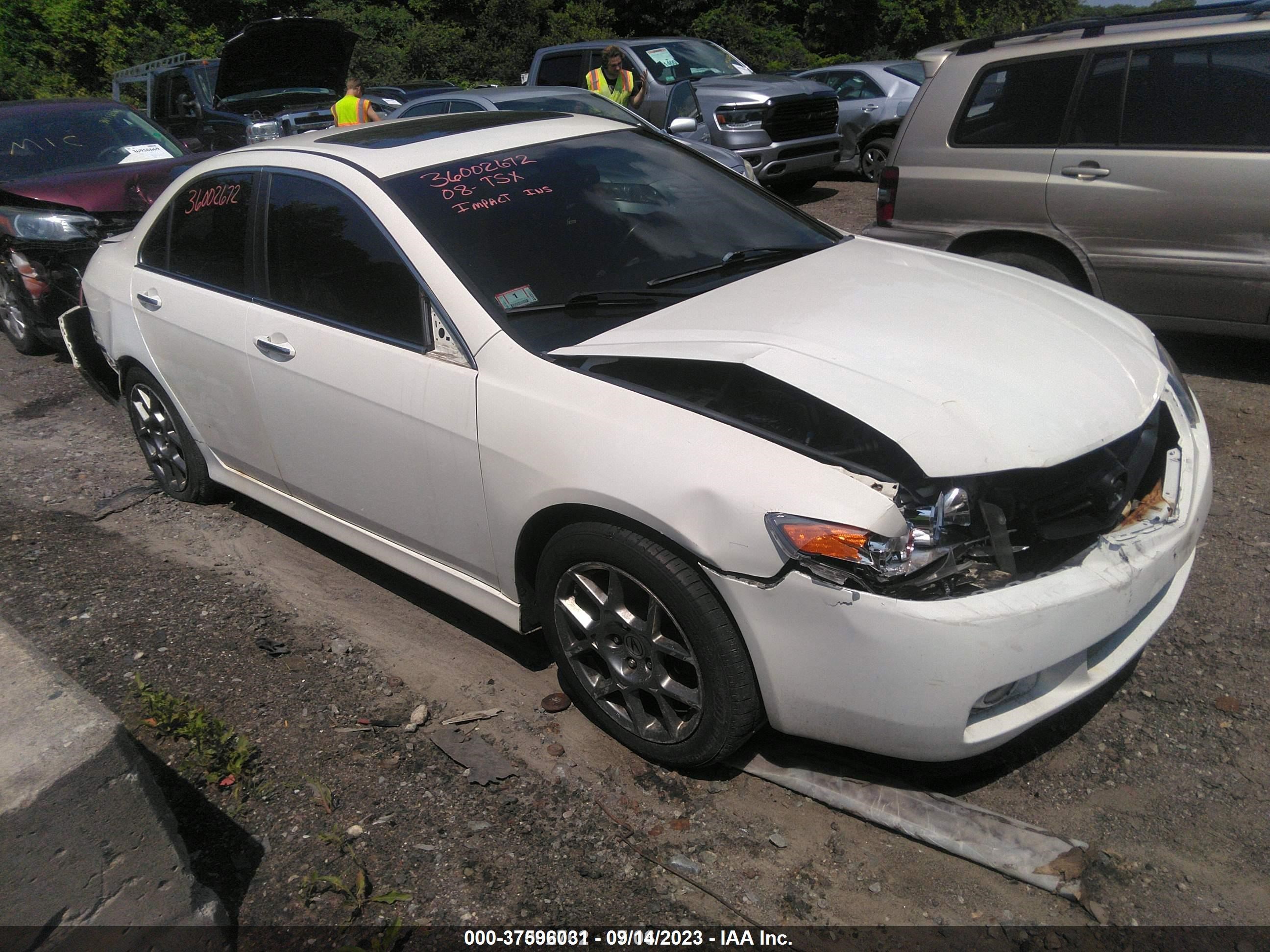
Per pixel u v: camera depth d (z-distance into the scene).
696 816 2.63
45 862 1.87
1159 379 2.86
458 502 3.03
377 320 3.21
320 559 4.18
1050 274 5.45
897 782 2.67
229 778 2.85
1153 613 2.71
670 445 2.47
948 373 2.57
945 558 2.28
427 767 2.87
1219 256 4.78
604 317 3.00
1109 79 5.02
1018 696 2.43
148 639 3.62
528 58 28.06
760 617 2.37
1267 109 4.58
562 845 2.55
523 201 3.34
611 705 2.88
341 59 13.45
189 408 4.26
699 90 10.71
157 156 8.03
